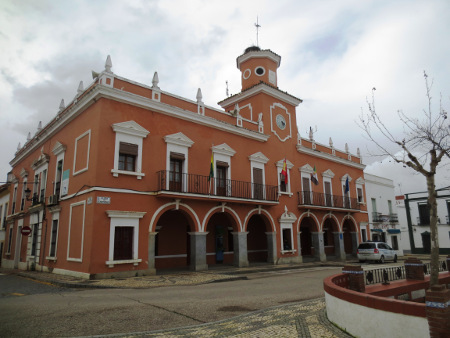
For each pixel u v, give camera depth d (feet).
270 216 70.74
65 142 58.65
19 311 26.63
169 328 21.63
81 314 25.38
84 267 44.98
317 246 82.17
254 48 85.76
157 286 39.24
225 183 63.26
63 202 54.95
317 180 80.74
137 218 49.08
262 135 71.97
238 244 62.69
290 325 21.27
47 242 59.36
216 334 19.86
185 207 55.31
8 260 79.97
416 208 130.41
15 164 89.66
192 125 59.52
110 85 49.37
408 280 34.37
